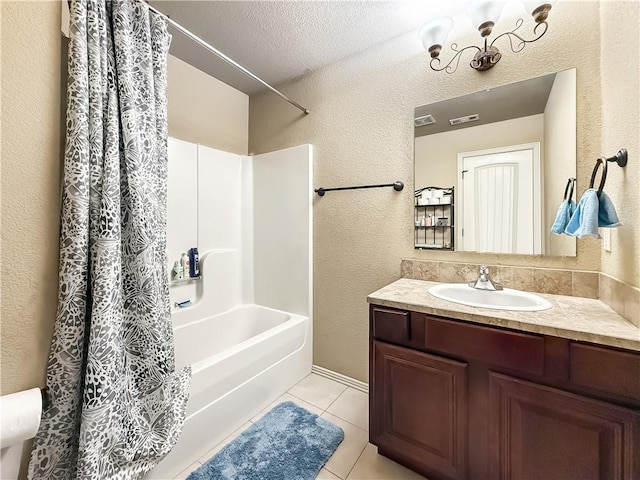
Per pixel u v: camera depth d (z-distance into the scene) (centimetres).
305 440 138
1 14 71
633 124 90
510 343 94
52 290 82
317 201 204
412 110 166
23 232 76
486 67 143
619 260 101
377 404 125
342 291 195
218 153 217
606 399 82
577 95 123
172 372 120
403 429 118
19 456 73
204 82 214
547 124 130
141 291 107
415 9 150
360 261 187
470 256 151
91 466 82
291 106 219
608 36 110
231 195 227
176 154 191
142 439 100
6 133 72
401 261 171
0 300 72
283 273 219
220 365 138
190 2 144
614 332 82
